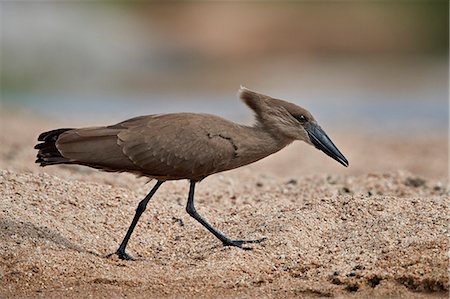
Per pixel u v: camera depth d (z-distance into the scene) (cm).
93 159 1234
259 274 1218
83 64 4816
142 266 1250
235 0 5875
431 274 1164
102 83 4434
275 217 1399
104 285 1181
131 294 1159
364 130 3050
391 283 1162
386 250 1251
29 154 2012
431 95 4003
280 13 5784
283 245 1299
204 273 1220
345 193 1661
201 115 1309
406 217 1359
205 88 4369
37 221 1326
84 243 1311
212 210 1508
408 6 5681
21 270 1203
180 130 1267
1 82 4247
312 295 1155
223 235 1320
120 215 1421
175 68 5041
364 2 5791
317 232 1344
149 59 5144
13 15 4912
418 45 5591
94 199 1454
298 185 1761
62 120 2930
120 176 1733
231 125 1317
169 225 1422
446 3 5572
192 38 5528
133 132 1252
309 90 4222
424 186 1803
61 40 4922
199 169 1280
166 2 5722
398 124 3219
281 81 4556
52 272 1206
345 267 1218
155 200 1521
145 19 5647
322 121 3309
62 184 1477
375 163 2320
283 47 5569
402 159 2406
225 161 1297
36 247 1254
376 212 1388
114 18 5425
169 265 1261
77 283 1185
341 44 5606
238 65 5212
